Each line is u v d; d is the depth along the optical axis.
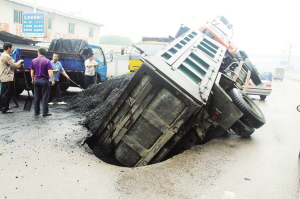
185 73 4.38
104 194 2.88
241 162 4.08
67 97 9.76
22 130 5.20
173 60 4.47
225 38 10.03
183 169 3.68
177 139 3.95
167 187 3.11
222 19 11.04
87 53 10.98
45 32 14.73
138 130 3.99
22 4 23.16
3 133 4.91
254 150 4.75
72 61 10.30
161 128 3.79
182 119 3.65
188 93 3.54
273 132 6.31
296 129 6.70
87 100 8.00
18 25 23.39
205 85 4.25
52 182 3.10
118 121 4.07
